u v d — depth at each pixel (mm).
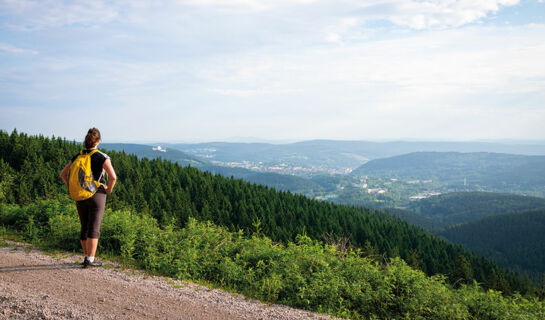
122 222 8352
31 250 7074
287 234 67875
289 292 6234
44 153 44000
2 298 4238
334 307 6227
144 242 7656
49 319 3838
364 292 6922
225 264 7066
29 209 10117
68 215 9344
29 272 5453
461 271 59438
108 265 6398
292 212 83312
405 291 7234
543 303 8594
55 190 22609
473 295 8039
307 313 5434
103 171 5629
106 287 5105
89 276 5539
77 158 5484
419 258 73250
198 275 6695
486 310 7656
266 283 6223
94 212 5719
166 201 57250
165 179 69812
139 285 5422
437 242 98938
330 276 6977
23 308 4031
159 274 6316
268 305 5449
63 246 7562
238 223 69062
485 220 198750
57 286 4898
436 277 8148
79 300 4457
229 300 5344
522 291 69688
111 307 4348
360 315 6359
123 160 67000
